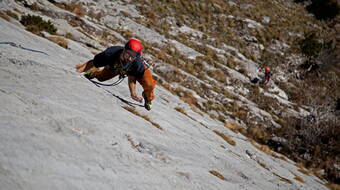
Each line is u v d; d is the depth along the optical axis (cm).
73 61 772
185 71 2006
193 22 2997
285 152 1591
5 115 271
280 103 2244
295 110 2252
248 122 1739
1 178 184
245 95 2152
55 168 225
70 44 1101
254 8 3812
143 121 531
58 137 278
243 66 2583
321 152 1681
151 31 2384
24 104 315
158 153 388
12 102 305
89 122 348
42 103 338
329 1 4400
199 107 1570
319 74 3027
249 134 1617
